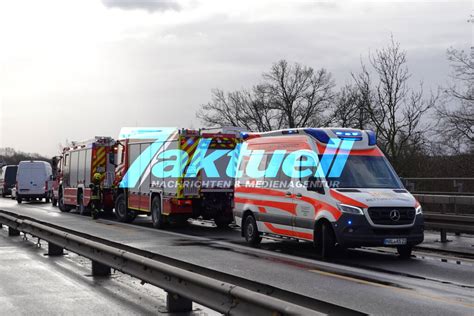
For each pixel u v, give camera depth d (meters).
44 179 38.44
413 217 10.91
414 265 10.41
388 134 29.39
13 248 13.07
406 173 28.45
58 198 28.42
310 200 11.55
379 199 10.79
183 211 17.44
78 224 20.27
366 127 32.12
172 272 6.22
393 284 8.55
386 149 29.67
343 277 9.15
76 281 8.94
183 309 6.91
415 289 8.17
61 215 25.19
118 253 7.67
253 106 65.38
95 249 8.70
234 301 5.15
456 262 10.77
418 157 28.89
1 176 49.53
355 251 12.34
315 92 63.62
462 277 9.16
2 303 7.43
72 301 7.52
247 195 13.91
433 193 21.78
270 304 4.52
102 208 23.42
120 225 19.92
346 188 11.26
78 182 25.20
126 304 7.32
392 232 10.71
